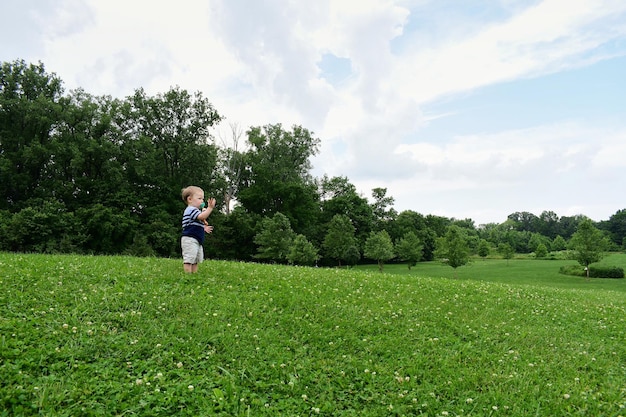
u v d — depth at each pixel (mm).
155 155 58125
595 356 8438
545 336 9430
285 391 6004
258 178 78500
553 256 103875
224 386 5828
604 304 14258
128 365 6082
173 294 9453
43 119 51719
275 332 7980
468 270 72125
